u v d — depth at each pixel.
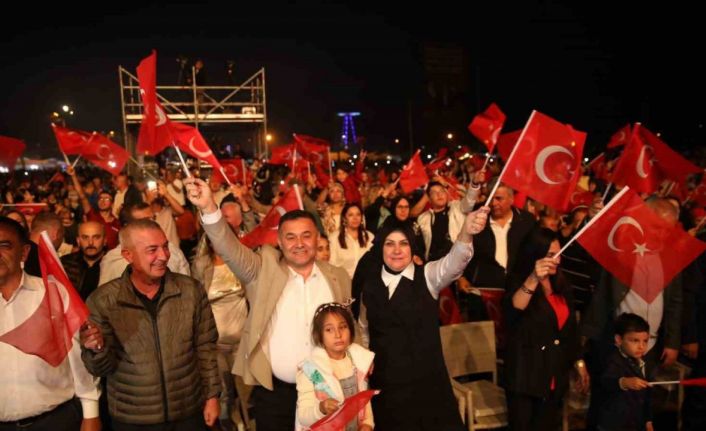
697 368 4.82
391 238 3.95
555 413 4.59
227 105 16.41
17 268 3.24
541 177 4.42
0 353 3.23
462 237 3.81
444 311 6.30
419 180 9.69
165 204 8.66
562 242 6.92
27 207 7.96
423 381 3.89
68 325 3.03
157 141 4.44
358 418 3.60
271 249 3.94
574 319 4.61
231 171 12.13
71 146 8.36
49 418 3.33
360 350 3.75
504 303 4.64
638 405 4.43
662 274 4.26
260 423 3.89
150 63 4.21
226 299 5.39
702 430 4.72
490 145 8.38
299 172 12.12
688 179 10.59
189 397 3.60
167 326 3.54
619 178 5.83
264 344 3.80
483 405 4.91
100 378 3.88
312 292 3.89
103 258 4.89
